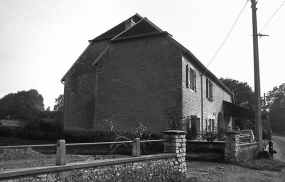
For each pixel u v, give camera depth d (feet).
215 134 50.06
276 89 292.81
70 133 63.72
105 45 71.77
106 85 61.21
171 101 53.36
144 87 56.85
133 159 22.50
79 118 70.13
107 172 20.04
